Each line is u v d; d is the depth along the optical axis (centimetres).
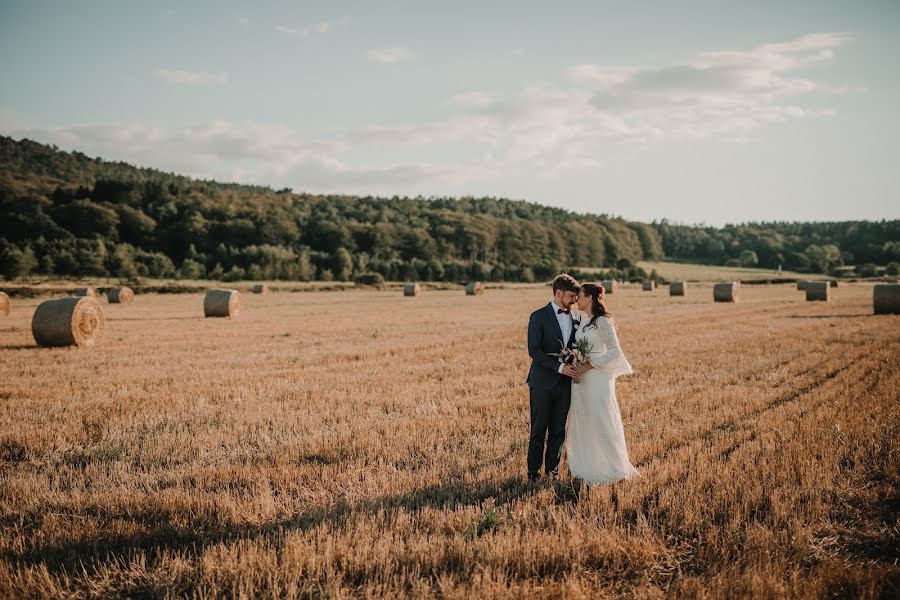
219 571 407
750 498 522
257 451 712
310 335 2048
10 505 541
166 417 877
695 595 386
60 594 393
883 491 552
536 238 13750
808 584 393
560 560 430
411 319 2808
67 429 800
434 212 16175
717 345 1641
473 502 548
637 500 535
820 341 1681
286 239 11400
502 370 1287
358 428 802
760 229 18750
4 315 3047
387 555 432
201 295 5325
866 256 12662
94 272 8288
